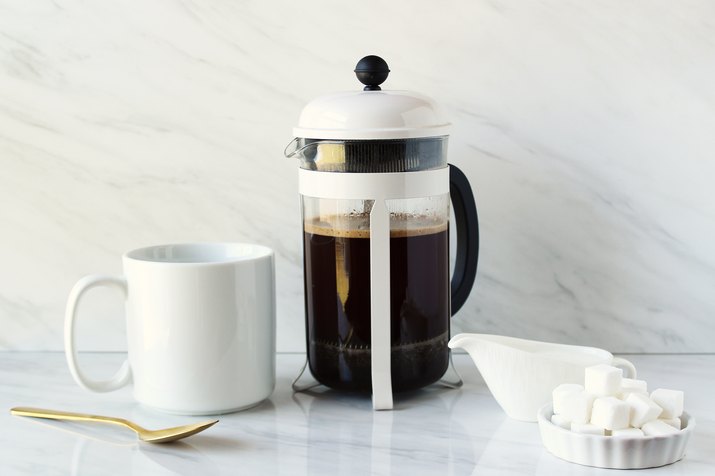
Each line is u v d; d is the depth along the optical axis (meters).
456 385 0.93
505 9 0.97
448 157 1.01
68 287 1.05
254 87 1.00
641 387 0.76
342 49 0.99
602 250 1.01
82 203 1.04
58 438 0.80
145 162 1.02
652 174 0.99
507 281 1.03
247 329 0.84
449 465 0.73
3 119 1.02
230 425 0.83
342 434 0.80
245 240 1.04
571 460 0.73
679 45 0.97
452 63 0.99
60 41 1.00
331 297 0.86
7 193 1.04
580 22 0.97
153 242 1.04
